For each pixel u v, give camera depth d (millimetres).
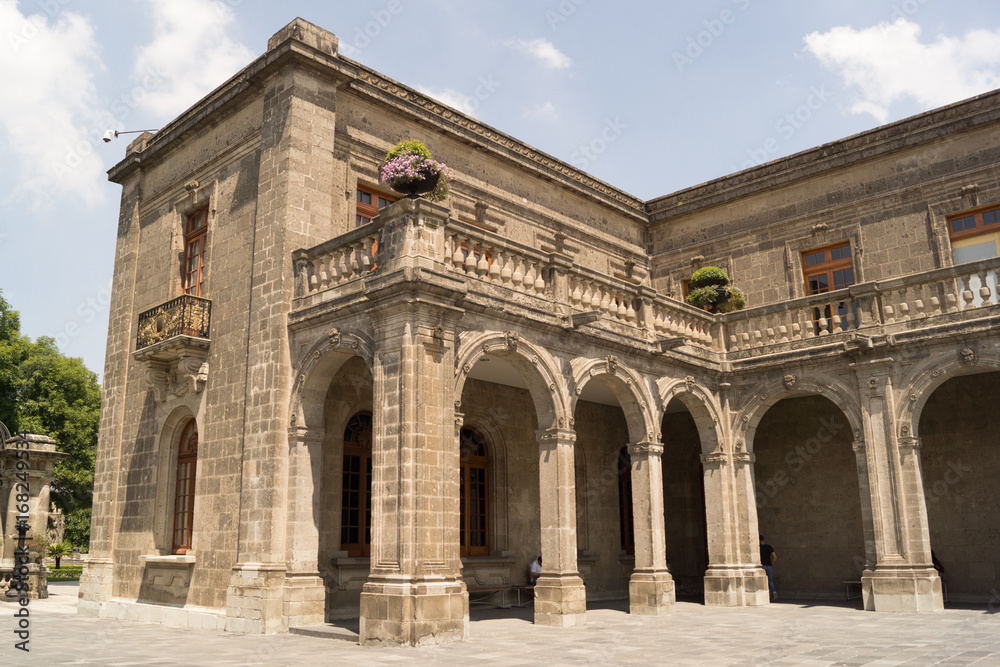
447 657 9109
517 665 8430
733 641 10422
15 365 32344
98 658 9281
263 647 10266
